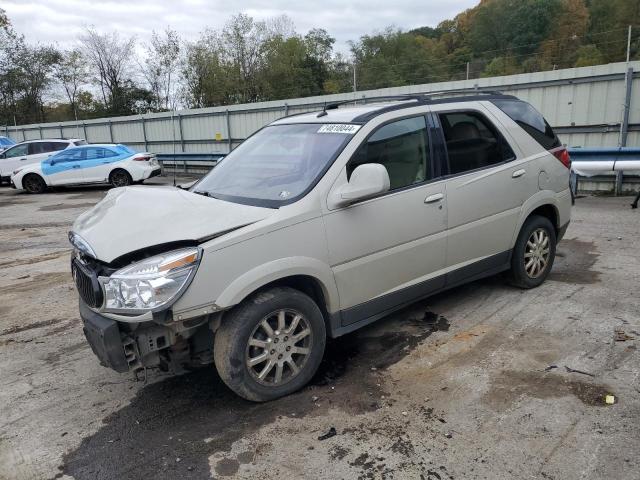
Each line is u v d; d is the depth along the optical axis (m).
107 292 3.01
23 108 55.50
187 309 2.99
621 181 10.88
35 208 14.00
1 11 52.09
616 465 2.70
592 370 3.63
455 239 4.32
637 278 5.47
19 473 2.94
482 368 3.75
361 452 2.93
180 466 2.91
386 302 3.97
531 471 2.69
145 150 24.92
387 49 55.28
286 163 3.93
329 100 17.50
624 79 11.09
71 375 4.08
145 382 3.57
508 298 5.04
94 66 53.22
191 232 3.11
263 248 3.23
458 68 45.09
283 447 3.02
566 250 6.73
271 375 3.49
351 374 3.79
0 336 4.96
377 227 3.76
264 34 54.28
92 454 3.06
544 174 5.05
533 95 12.44
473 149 4.48
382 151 3.88
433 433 3.05
